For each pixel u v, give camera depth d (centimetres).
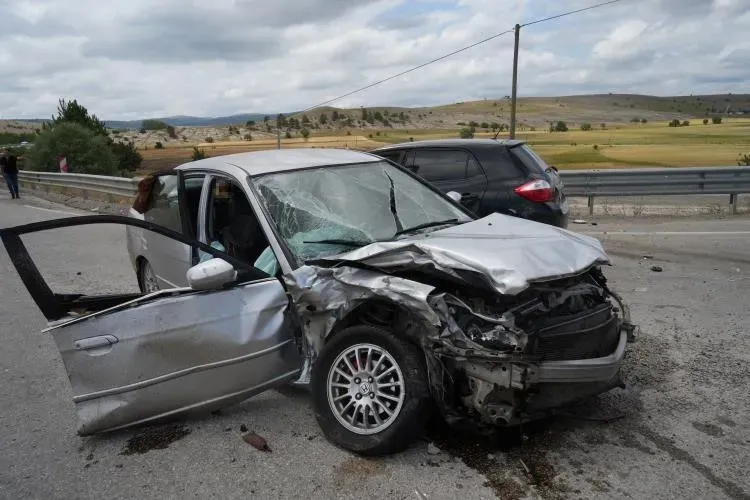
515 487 301
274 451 347
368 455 332
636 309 586
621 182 1202
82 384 344
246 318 355
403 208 437
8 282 809
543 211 700
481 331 301
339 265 351
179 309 346
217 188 465
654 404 386
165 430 381
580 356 323
